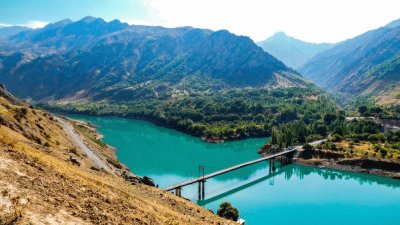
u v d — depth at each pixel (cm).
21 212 2116
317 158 18600
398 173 16050
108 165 11700
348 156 17925
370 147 18788
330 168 17662
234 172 17162
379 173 16388
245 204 12269
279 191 14000
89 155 13375
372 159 17038
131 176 7456
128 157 19425
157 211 4256
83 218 2550
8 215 2052
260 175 16725
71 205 2678
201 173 16388
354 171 16988
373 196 13450
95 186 3769
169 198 6150
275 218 10888
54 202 2561
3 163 2800
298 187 14650
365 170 16825
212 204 12162
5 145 3394
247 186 14712
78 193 3056
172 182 14712
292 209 11825
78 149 13962
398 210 11825
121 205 3422
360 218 11056
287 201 12694
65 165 4519
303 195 13500
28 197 2388
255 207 11938
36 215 2197
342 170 17288
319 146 19412
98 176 5534
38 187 2670
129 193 4688
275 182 15438
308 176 16688
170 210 4934
